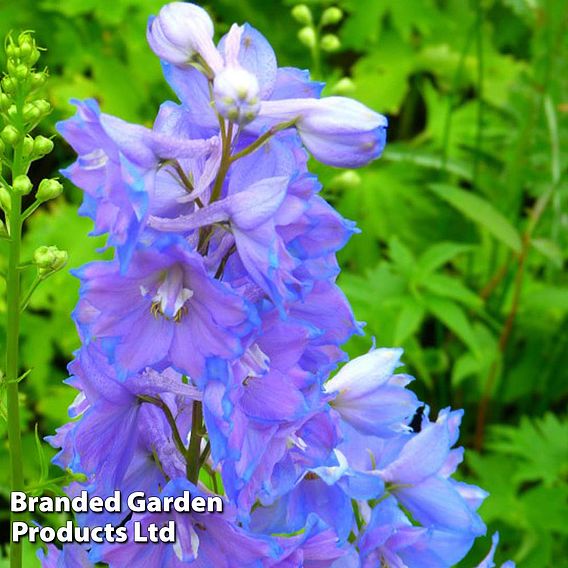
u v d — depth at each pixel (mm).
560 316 1122
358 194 1204
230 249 417
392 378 489
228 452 406
